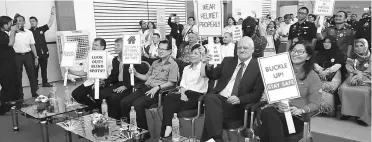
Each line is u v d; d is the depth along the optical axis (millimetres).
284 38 6719
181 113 2885
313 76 2500
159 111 4082
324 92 3830
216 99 2609
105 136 2496
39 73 6555
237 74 2842
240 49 2789
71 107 3379
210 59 2963
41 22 6562
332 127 3520
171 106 3049
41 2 6496
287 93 2229
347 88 3611
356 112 3570
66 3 6664
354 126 3543
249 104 2590
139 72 3922
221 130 2551
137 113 3184
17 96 4625
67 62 3793
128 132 2584
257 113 2566
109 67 3943
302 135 2375
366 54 3658
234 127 2600
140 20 8328
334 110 3863
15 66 4574
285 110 2227
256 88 2680
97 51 3373
